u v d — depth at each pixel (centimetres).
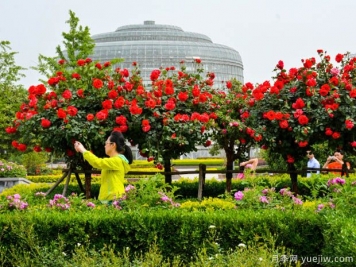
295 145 1334
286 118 1270
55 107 1218
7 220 772
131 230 783
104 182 962
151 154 1259
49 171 3353
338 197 841
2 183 2145
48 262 718
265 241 771
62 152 1259
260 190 917
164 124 1248
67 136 1181
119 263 691
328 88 1258
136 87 1296
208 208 897
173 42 8588
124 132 1267
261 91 1293
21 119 1230
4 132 3031
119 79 1302
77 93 1235
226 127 1343
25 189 1434
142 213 800
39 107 1227
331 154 1802
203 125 1269
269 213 811
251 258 655
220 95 1407
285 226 782
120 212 812
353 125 1249
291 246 783
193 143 1286
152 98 1255
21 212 830
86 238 774
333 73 1315
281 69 1328
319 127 1274
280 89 1292
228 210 852
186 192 1473
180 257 780
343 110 1261
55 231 776
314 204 926
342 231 689
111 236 782
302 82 1303
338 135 1271
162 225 785
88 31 2570
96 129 1202
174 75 1396
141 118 1245
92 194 1401
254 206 880
